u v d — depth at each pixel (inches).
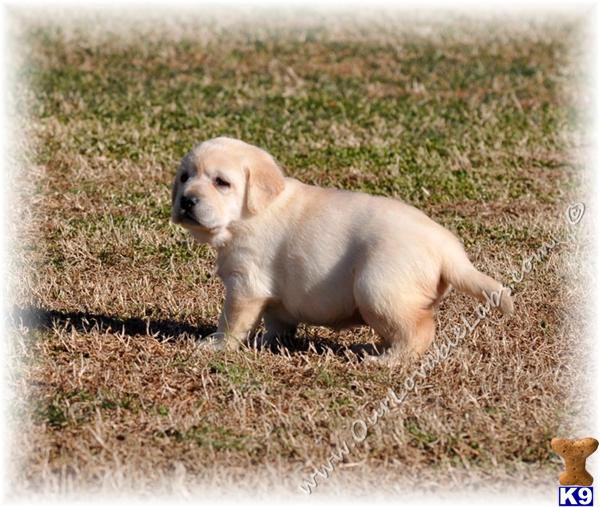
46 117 835.4
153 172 719.1
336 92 955.3
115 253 575.5
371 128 836.6
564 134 828.0
